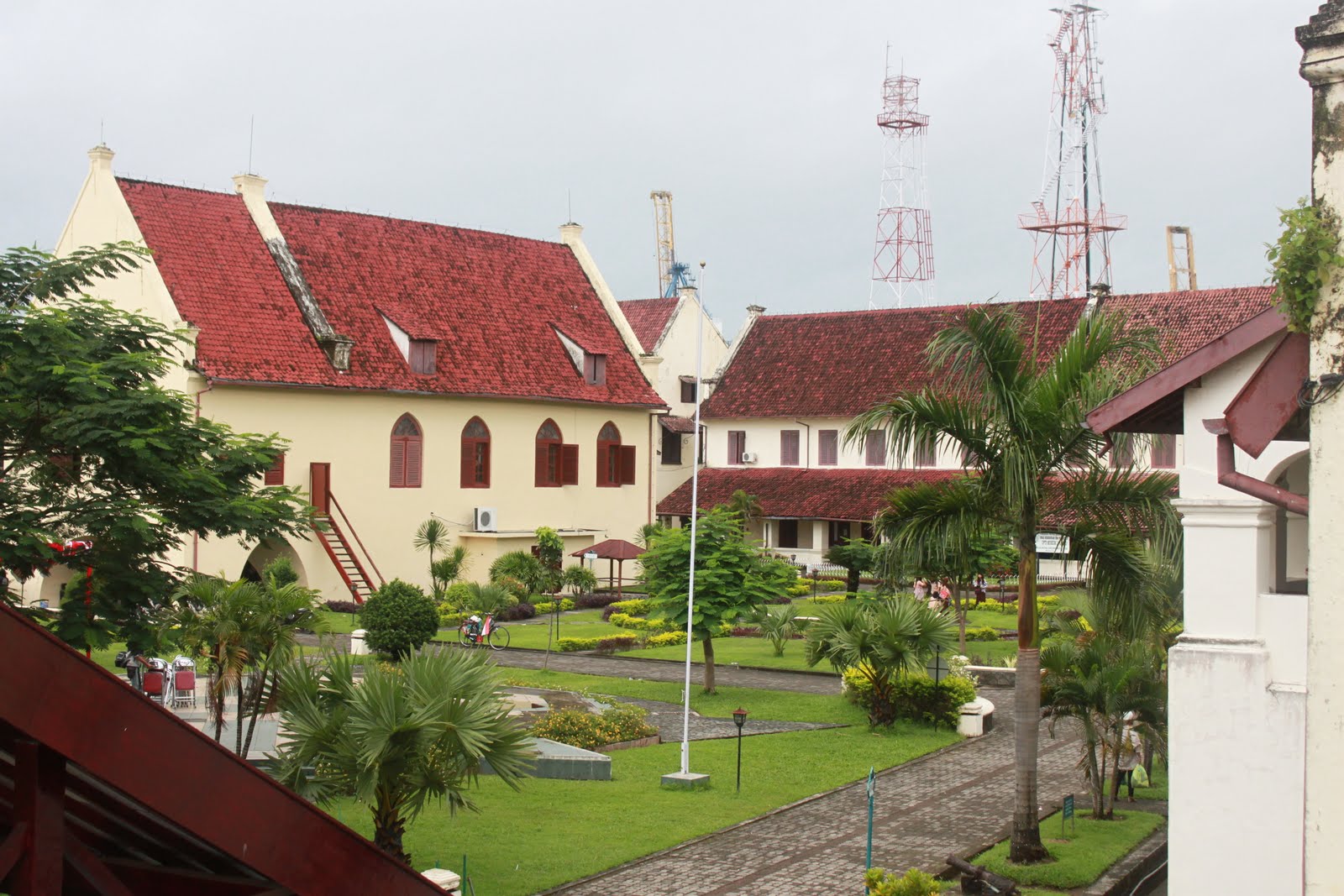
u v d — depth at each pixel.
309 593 21.97
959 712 27.94
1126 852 18.98
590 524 57.94
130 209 47.38
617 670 36.31
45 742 7.86
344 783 15.55
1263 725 12.87
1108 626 20.23
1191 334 52.53
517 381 54.69
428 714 15.09
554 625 45.97
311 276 51.06
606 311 61.47
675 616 32.16
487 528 52.84
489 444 53.88
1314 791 9.32
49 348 20.19
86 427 19.62
